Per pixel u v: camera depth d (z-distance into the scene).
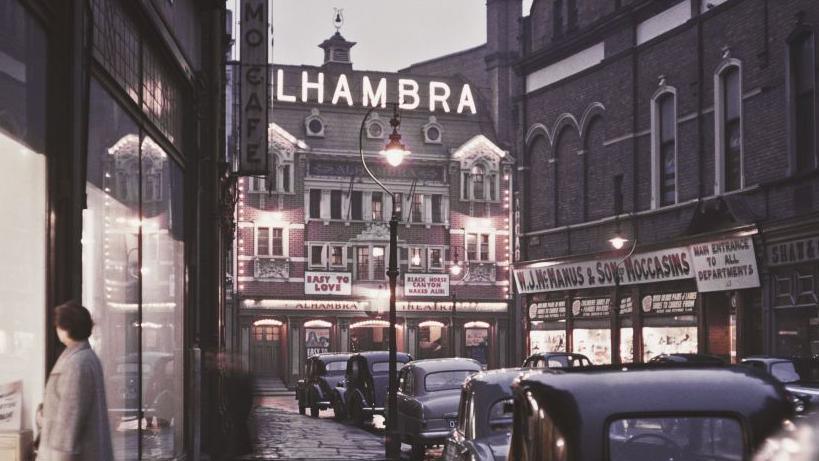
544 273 46.38
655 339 38.94
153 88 14.12
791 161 31.88
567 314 44.97
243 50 23.72
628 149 40.81
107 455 6.63
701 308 35.69
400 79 69.75
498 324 69.00
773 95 32.88
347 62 69.75
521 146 48.91
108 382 10.67
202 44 19.44
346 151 67.19
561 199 45.94
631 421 5.89
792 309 31.39
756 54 33.69
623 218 40.53
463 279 68.56
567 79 45.12
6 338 7.33
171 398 15.19
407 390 21.03
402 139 68.62
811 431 5.89
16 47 7.72
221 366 17.28
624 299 41.03
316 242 66.44
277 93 66.88
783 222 31.25
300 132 66.81
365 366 28.84
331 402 33.50
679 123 37.88
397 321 67.19
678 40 37.97
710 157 36.22
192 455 16.53
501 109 70.38
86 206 9.27
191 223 17.34
